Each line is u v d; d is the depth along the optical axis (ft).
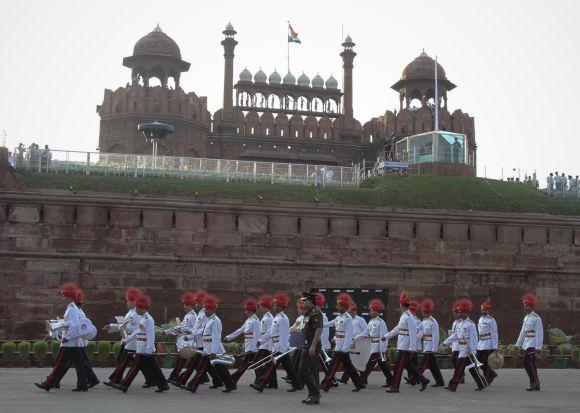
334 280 100.53
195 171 110.93
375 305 57.00
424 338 59.16
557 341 98.58
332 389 55.21
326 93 188.14
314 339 43.21
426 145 149.48
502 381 64.18
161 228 96.17
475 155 181.37
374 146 180.75
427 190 115.75
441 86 188.75
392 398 48.29
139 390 49.93
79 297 48.34
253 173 113.60
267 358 52.65
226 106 174.40
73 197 93.81
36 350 70.69
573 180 128.26
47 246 92.53
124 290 93.76
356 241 102.37
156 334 77.71
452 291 104.47
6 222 91.81
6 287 90.63
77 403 41.24
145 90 163.73
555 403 45.75
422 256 104.32
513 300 106.52
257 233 99.09
